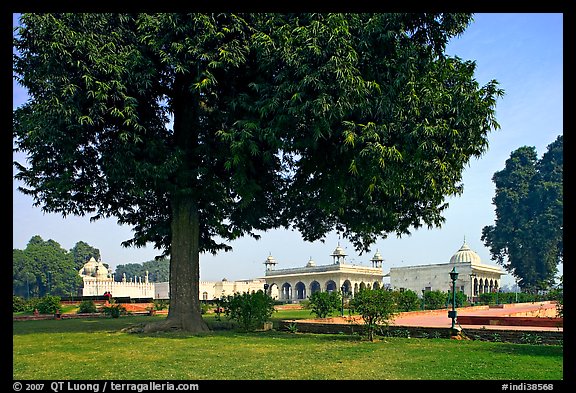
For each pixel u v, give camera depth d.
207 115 12.56
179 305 13.15
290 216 16.16
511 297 41.50
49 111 10.42
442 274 51.88
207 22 10.66
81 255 99.19
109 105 10.98
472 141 11.98
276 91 10.62
